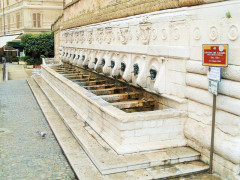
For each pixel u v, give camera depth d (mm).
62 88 11914
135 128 5848
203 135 5688
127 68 8992
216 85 5043
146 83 7953
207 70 5539
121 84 10078
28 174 5602
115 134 6039
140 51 8102
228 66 5125
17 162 6141
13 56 34719
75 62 15320
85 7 13734
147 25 7621
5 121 9281
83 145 6301
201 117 5859
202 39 5773
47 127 8602
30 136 7805
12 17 39781
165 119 6078
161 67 7051
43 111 9977
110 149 5957
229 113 5195
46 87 14586
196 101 5996
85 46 13500
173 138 6215
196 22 5910
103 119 6719
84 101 8367
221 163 5305
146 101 7492
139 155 5668
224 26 5219
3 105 11633
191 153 5789
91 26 12695
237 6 4922
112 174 5172
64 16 19047
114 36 10031
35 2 34906
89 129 7344
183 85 6293
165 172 5254
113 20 10188
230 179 5098
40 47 30000
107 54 10875
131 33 8664
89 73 13781
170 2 6738
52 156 6445
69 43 17172
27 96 13602
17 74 23938
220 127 5383
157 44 7262
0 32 46094
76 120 8266
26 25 35000
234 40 5023
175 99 6441
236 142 5023
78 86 9992
